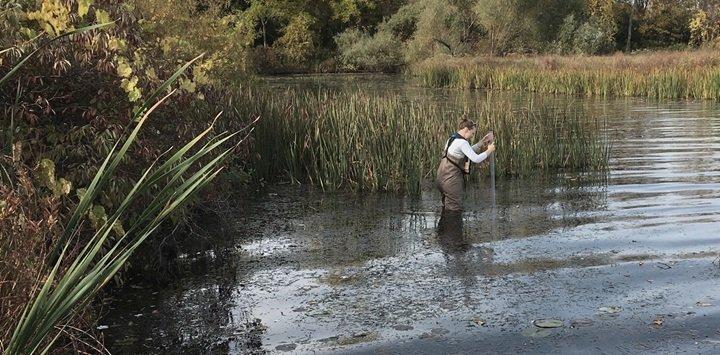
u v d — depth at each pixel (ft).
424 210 28.50
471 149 27.73
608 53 156.87
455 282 19.19
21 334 7.19
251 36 58.59
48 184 14.89
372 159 32.71
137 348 14.98
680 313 16.40
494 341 15.06
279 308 17.39
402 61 163.73
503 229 25.03
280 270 20.57
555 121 41.09
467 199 30.66
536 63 118.42
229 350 14.87
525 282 19.02
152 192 18.86
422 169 34.37
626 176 34.88
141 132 18.69
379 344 15.06
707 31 167.84
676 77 86.22
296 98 39.73
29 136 17.06
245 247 23.15
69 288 7.38
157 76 19.77
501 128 36.94
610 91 93.50
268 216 27.81
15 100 16.34
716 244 22.22
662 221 25.43
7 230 11.47
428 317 16.60
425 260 21.39
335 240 23.98
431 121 36.88
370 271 20.36
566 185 33.19
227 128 29.81
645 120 60.44
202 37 46.34
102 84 17.61
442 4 149.79
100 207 16.21
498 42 148.77
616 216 26.45
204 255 22.11
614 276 19.31
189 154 20.36
